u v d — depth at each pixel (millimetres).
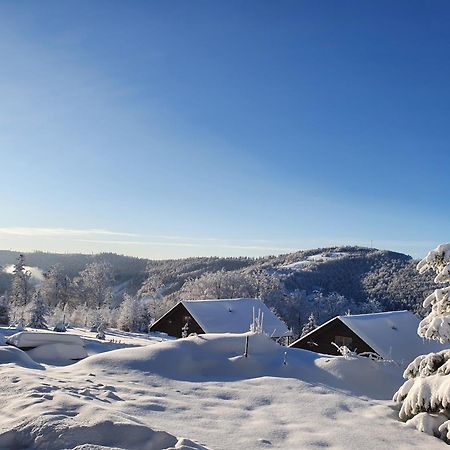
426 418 8523
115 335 41969
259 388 10539
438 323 8711
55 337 18094
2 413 6469
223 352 13008
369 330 25250
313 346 28578
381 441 7668
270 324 38906
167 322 43281
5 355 11766
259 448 6766
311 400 9812
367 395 11094
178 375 11305
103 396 8344
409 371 10070
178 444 5605
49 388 7832
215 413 8406
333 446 7219
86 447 5188
